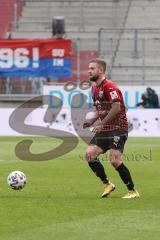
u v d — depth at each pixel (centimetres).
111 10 11644
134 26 11381
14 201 3488
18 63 10069
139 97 9262
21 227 2722
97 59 3534
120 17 11562
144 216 3005
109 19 11562
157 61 10631
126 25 11425
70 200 3534
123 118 3547
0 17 11538
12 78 10212
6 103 9825
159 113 8944
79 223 2817
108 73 10281
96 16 11619
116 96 3478
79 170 5228
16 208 3241
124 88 9288
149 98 9219
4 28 11431
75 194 3800
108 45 10769
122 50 10744
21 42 10038
